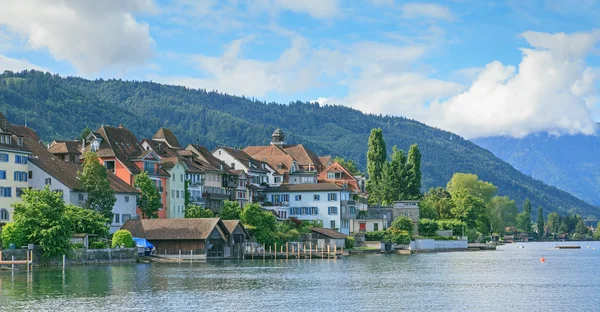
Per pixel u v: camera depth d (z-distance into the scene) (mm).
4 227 123625
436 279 118312
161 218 169250
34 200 126188
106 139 174750
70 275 113375
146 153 173750
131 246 143875
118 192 155375
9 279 107438
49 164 152625
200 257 151750
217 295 94125
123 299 89062
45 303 85312
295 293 97125
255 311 81938
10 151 144500
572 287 108125
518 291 102250
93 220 137875
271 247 178250
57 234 124625
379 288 104000
